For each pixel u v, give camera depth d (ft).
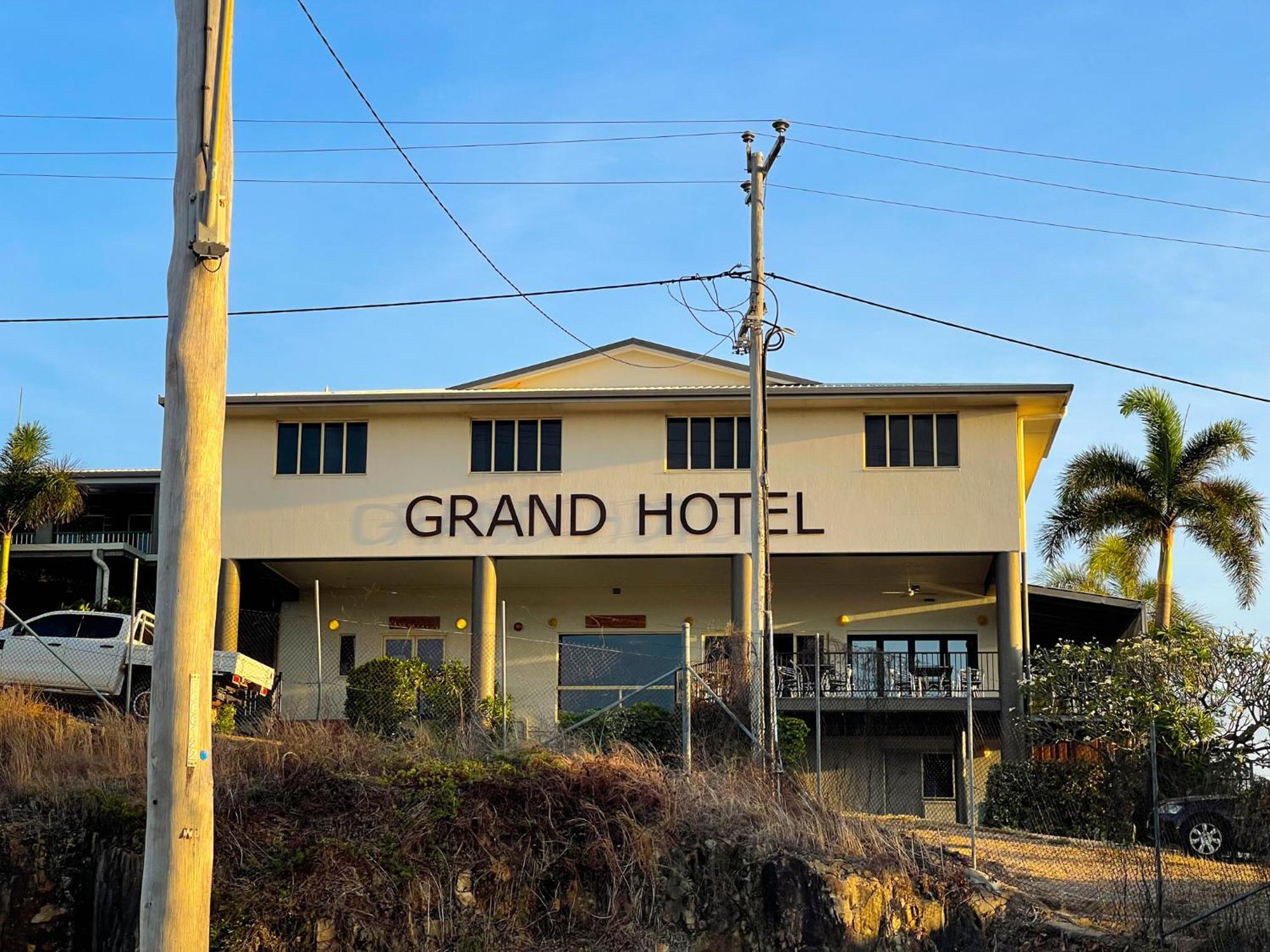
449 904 45.34
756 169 71.36
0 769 51.49
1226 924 46.52
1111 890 49.90
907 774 98.73
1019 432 95.66
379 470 97.25
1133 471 107.76
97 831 47.26
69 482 103.81
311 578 104.63
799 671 97.60
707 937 46.06
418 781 48.29
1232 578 105.70
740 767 55.93
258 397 96.37
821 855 47.32
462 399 96.58
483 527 96.17
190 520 33.73
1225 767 70.64
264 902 43.45
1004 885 49.44
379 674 83.61
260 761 49.37
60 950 45.34
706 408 96.78
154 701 33.37
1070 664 84.69
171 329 34.53
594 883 46.83
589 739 61.26
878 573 103.04
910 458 95.66
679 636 106.42
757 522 66.39
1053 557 109.19
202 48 35.17
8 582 110.93
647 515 95.76
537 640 107.04
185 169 34.91
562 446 97.25
